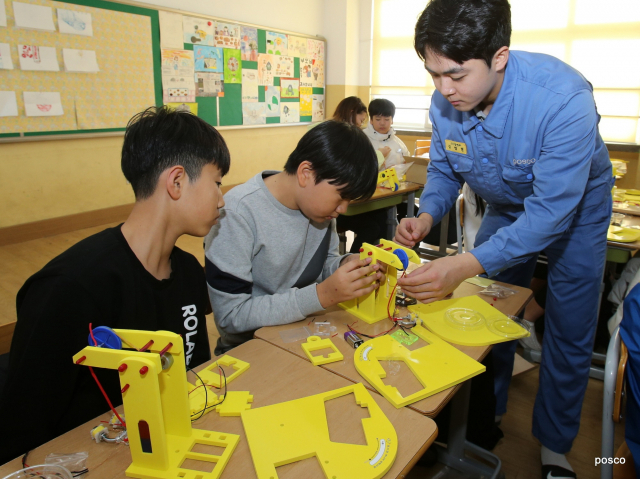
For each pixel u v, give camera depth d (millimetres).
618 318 1113
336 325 1051
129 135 832
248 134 4738
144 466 628
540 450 1661
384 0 5395
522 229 1063
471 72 977
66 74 3133
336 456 649
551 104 1067
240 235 1113
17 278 2496
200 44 4031
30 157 3051
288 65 5035
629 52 4160
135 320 853
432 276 979
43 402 750
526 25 4617
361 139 1037
